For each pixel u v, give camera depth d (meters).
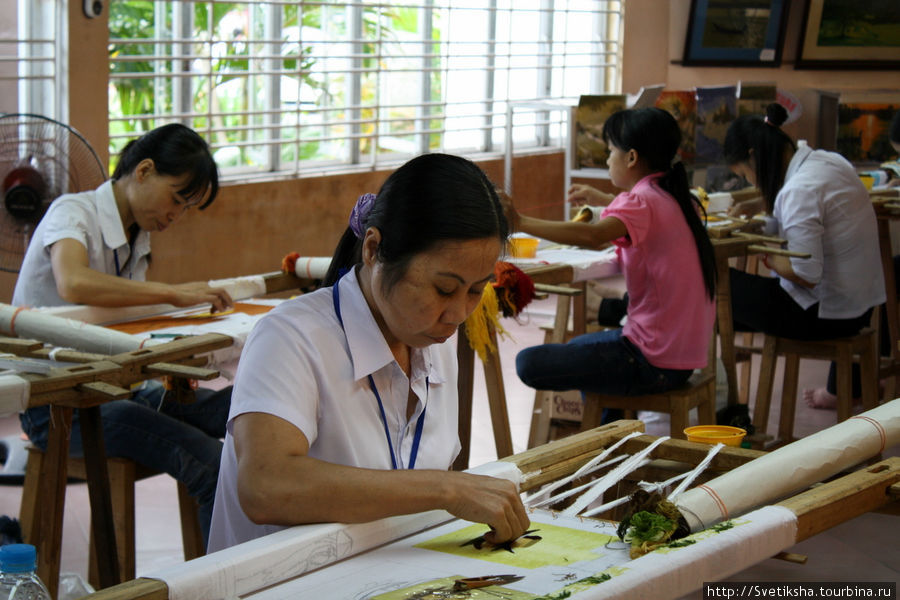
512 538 1.35
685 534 1.35
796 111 7.07
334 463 1.43
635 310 3.18
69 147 3.49
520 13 7.23
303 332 1.42
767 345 3.99
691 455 1.68
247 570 1.21
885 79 8.05
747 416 3.64
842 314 3.85
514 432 4.27
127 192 2.92
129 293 2.80
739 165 4.13
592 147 5.87
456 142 7.05
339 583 1.24
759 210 4.70
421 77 6.70
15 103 4.67
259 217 5.55
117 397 1.97
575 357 3.15
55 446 2.12
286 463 1.30
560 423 3.97
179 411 2.84
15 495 3.40
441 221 1.28
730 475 1.45
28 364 2.10
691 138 6.39
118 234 2.92
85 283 2.76
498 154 7.13
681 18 7.81
